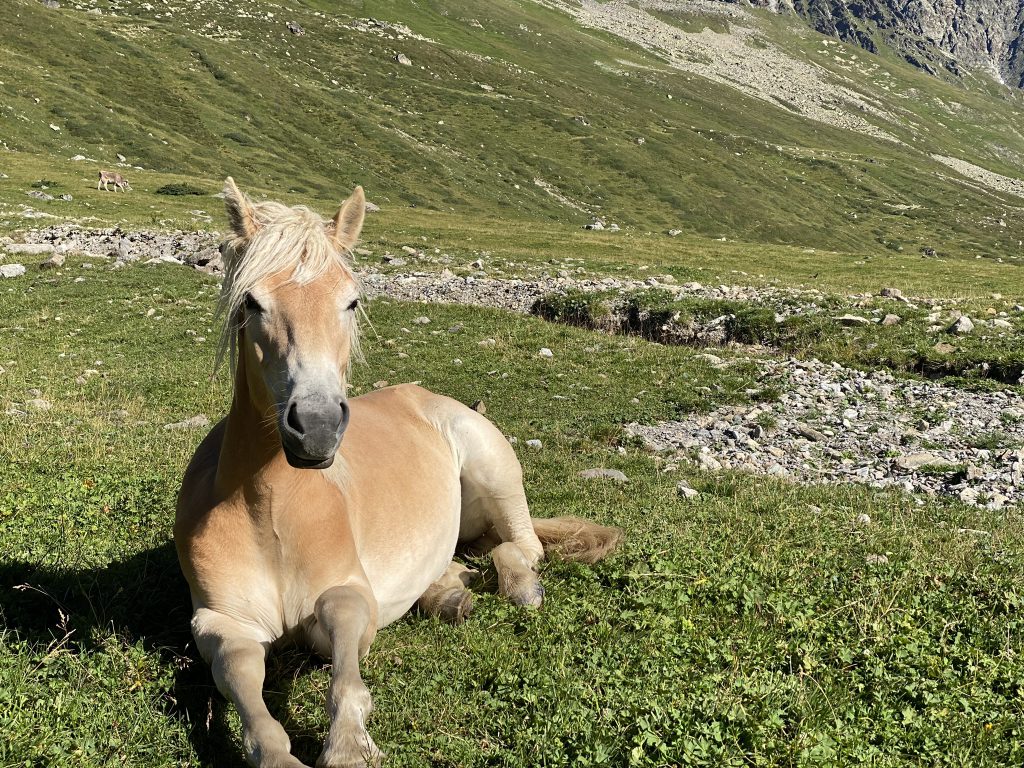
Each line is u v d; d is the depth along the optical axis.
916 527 8.12
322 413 3.45
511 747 4.02
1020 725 4.27
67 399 12.47
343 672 3.60
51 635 4.57
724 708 4.19
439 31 171.50
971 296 25.84
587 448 11.35
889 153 178.88
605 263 32.44
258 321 3.71
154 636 4.71
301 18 135.88
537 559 6.20
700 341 20.36
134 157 74.50
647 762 3.78
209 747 3.92
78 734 3.79
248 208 3.98
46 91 80.75
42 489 7.15
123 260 25.53
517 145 115.44
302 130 96.88
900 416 13.81
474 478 6.12
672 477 10.01
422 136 107.81
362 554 4.62
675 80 192.12
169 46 103.75
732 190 120.69
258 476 4.02
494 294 24.28
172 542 6.13
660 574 5.90
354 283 3.94
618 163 117.31
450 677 4.57
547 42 192.62
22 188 42.69
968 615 5.52
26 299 20.52
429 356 16.91
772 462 11.47
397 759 3.83
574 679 4.54
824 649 5.04
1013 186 195.00
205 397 12.95
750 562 6.36
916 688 4.59
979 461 11.55
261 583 4.18
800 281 30.86
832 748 3.93
